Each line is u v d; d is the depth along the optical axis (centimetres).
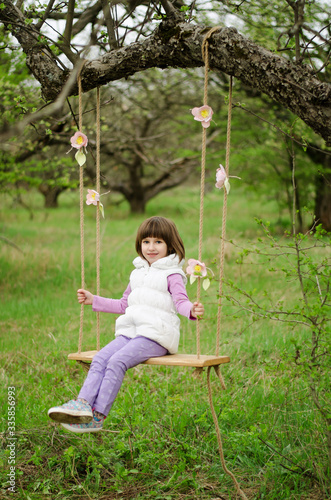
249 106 1053
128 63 321
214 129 1329
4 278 813
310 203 1166
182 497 282
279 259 716
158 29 307
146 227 337
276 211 1662
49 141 790
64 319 627
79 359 310
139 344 298
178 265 333
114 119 1044
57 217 1900
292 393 355
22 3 387
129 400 386
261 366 436
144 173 2027
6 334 575
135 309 318
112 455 314
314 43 488
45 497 283
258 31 503
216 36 284
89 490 288
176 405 370
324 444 300
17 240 1201
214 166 1325
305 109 269
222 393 398
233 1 433
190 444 326
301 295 616
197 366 270
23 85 648
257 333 521
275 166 1149
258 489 285
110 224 1581
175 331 312
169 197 2627
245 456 308
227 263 799
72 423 273
